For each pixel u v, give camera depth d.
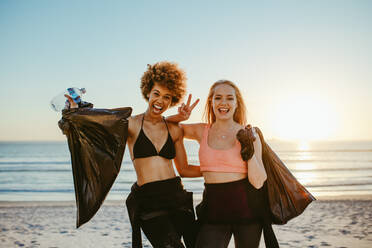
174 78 3.57
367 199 13.22
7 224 9.22
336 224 8.59
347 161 44.50
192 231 3.45
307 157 54.09
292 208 3.52
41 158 56.25
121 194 17.62
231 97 3.46
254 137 3.14
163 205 3.29
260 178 3.18
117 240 7.37
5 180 25.62
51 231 8.31
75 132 3.35
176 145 3.65
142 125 3.49
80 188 3.39
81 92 3.45
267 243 3.28
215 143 3.40
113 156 3.37
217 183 3.29
